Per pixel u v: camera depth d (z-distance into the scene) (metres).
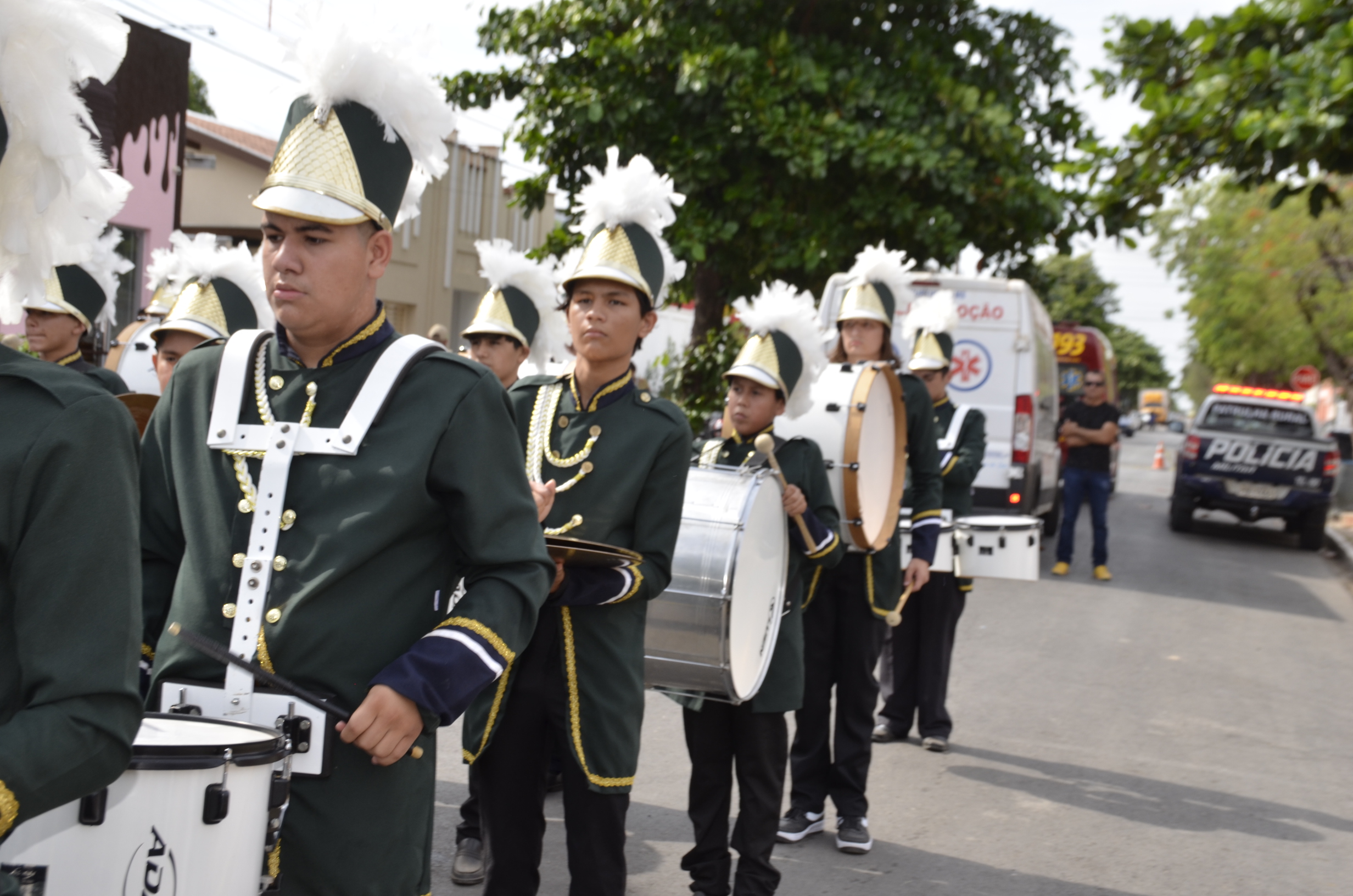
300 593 1.88
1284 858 4.86
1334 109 7.55
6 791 1.30
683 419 3.31
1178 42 8.96
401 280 24.50
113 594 1.42
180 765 1.59
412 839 2.01
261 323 4.50
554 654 3.08
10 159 1.38
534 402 3.44
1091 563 13.46
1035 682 7.64
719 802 3.89
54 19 1.36
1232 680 8.03
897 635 6.25
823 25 13.35
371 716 1.79
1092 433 12.03
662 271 3.43
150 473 2.09
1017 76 13.98
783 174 12.45
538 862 3.12
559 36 12.80
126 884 1.57
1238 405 17.30
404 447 1.93
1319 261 28.45
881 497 4.91
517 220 29.05
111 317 4.57
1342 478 21.11
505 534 2.01
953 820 5.13
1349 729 6.95
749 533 3.66
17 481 1.38
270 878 1.82
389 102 1.94
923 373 6.62
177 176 12.61
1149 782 5.77
